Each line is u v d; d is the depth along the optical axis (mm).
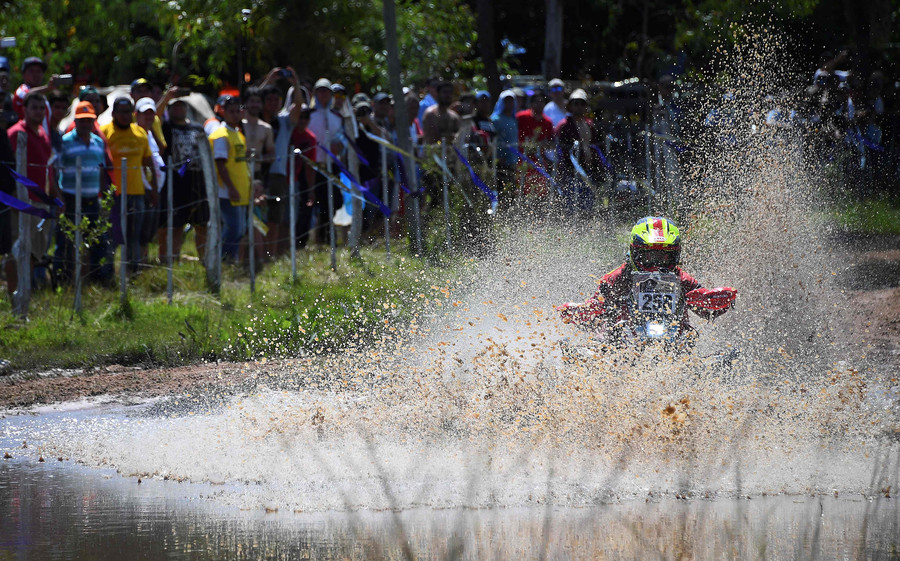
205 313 38531
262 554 14445
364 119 51250
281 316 36625
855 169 51375
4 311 39531
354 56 73312
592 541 14859
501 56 94562
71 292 41688
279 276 44906
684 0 76125
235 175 45688
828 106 51562
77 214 39844
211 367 32469
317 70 73625
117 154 43938
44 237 40625
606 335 24375
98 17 75125
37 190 36281
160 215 47062
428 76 73688
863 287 38312
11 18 75500
